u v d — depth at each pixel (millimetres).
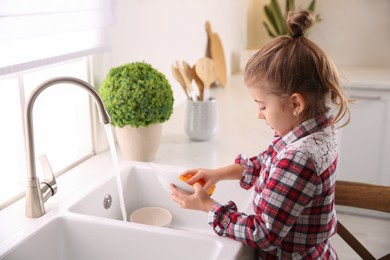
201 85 1880
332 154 1064
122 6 1796
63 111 1648
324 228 1091
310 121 1066
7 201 1310
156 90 1536
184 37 2512
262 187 1148
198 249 1105
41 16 1245
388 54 3336
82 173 1530
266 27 3598
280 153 1065
